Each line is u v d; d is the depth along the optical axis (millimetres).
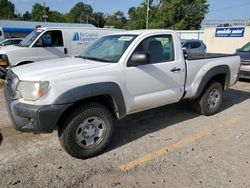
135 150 3865
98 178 3158
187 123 4984
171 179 3152
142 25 54906
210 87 5223
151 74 4070
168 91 4418
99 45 4504
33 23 38688
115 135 4395
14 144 3973
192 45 14352
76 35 9375
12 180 3080
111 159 3602
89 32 9766
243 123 5031
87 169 3340
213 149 3920
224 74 5488
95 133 3617
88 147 3564
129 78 3809
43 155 3666
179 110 5750
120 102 3721
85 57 4312
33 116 3107
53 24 39250
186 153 3787
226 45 19500
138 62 3721
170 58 4422
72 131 3375
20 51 7977
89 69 3482
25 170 3289
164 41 4328
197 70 4840
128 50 3828
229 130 4672
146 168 3387
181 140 4219
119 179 3146
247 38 17906
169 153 3785
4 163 3434
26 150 3797
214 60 5164
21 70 3596
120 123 4953
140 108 4121
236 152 3832
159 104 4398
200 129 4699
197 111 5473
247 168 3398
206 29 21047
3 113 5379
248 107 6113
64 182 3064
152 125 4863
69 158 3598
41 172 3252
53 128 3199
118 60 3758
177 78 4488
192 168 3391
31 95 3170
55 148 3875
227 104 6363
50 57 8688
